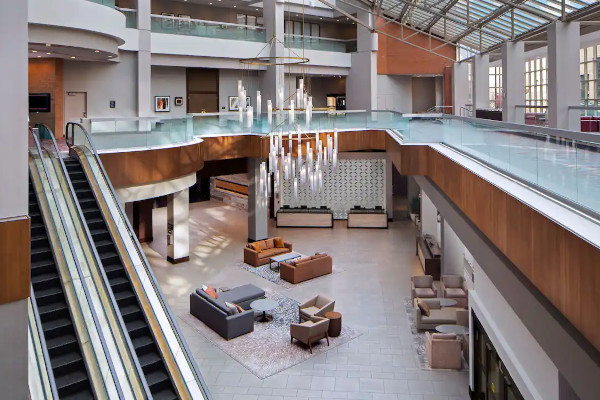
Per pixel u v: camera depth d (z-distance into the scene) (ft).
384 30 104.73
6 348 16.02
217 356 38.42
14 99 15.90
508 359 25.96
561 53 44.16
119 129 44.50
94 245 30.45
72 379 25.03
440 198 38.88
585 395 14.15
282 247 64.49
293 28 105.50
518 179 23.85
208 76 88.43
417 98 115.55
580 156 17.37
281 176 84.79
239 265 60.59
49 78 63.57
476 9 66.39
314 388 33.99
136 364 24.14
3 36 15.61
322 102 113.09
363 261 62.49
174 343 28.60
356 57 98.89
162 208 67.41
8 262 15.84
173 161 48.16
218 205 98.89
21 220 15.99
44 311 27.48
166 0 85.97
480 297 32.81
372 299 49.67
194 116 60.59
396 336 41.57
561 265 16.10
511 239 21.16
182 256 61.46
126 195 44.70
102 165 39.32
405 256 64.69
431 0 74.38
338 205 85.51
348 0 97.50
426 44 104.53
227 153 63.10
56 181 36.06
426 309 42.42
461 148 36.27
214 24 79.25
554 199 19.60
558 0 45.68
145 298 30.66
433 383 34.63
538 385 22.31
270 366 36.78
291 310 47.03
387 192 84.28
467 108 93.25
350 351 39.09
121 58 69.31
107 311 26.66
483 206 25.57
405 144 43.01
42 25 45.60
